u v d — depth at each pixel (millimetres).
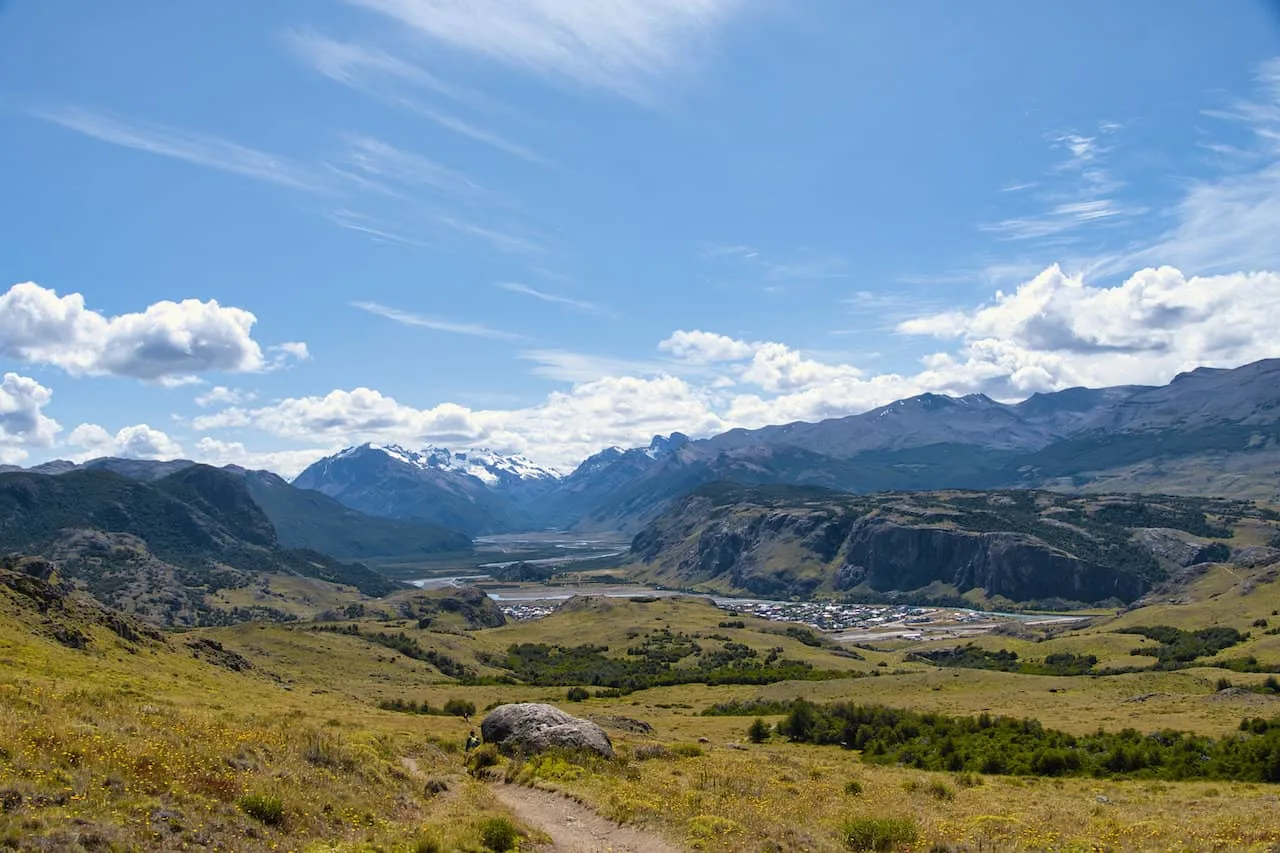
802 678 197500
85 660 77250
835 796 40938
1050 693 144250
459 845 25875
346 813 28016
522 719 46906
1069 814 37750
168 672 91312
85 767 24344
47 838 20047
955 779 59844
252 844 23469
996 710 124438
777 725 112125
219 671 112625
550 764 41125
